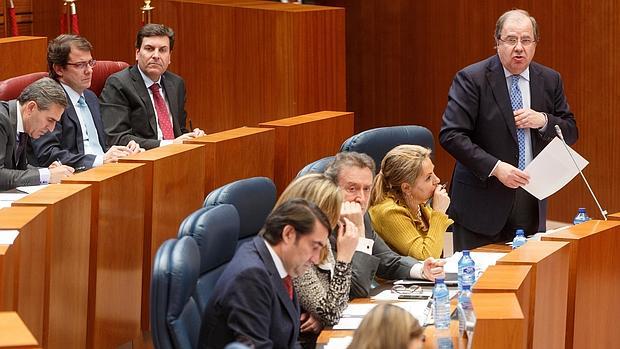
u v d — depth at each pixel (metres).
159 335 8.41
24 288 9.88
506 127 14.08
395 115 25.05
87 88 16.61
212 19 20.05
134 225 12.66
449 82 23.94
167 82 17.08
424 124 24.55
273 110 19.41
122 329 12.54
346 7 25.59
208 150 13.92
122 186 12.30
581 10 21.06
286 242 8.95
